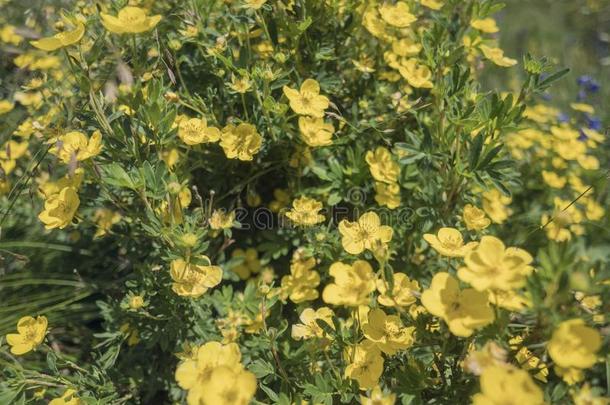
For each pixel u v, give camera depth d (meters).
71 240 0.62
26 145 0.59
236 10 0.54
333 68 0.57
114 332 0.50
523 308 0.39
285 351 0.46
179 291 0.45
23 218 0.61
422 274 0.52
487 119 0.46
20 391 0.46
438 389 0.42
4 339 0.54
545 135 0.67
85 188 0.52
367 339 0.43
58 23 0.48
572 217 0.58
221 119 0.54
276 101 0.53
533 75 0.48
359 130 0.51
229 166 0.54
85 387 0.47
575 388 0.42
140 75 0.47
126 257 0.56
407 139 0.55
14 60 0.61
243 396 0.37
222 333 0.48
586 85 0.83
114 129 0.46
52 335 0.58
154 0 0.55
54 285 0.60
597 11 1.19
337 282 0.42
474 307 0.37
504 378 0.35
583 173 0.66
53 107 0.55
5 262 0.58
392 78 0.58
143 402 0.53
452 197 0.51
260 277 0.53
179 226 0.46
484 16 0.54
